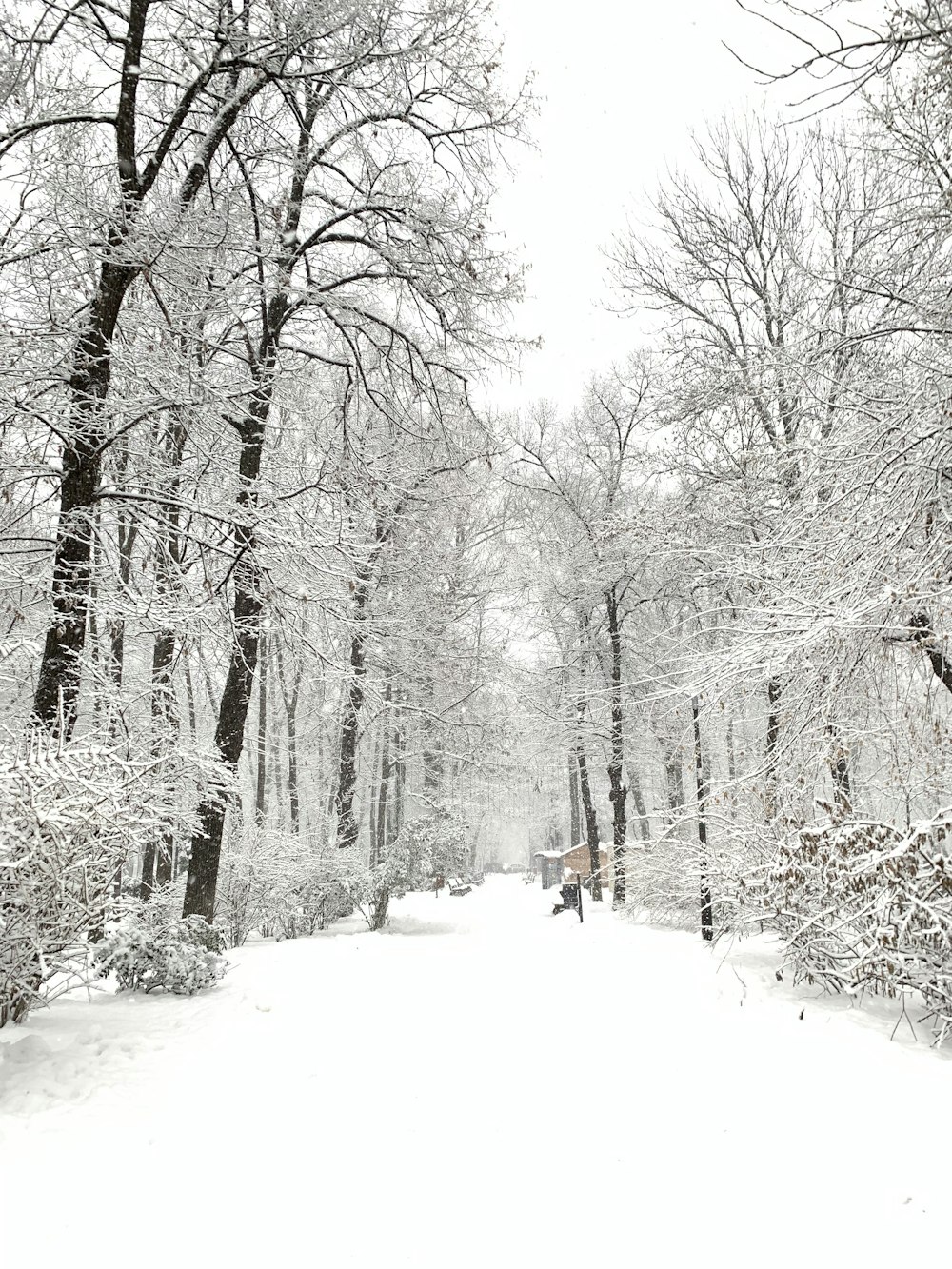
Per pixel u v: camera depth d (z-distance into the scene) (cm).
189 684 1650
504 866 6131
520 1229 319
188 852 1570
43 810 473
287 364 1095
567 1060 525
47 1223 304
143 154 834
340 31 842
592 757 2303
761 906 767
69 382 740
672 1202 342
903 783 839
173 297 830
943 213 748
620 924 1397
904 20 387
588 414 2097
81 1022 589
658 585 1845
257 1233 309
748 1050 541
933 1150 383
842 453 802
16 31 721
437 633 2028
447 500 1605
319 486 950
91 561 789
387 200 1048
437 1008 662
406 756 2253
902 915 616
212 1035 565
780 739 858
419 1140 400
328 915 1616
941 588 665
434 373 1195
